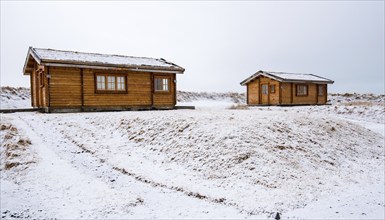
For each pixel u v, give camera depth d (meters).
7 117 12.86
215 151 7.73
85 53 19.03
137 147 9.16
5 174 7.43
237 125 9.11
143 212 5.27
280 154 7.69
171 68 19.42
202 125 9.41
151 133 9.77
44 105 16.30
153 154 8.48
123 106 17.98
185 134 9.05
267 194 5.80
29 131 10.56
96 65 16.58
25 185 6.64
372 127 15.31
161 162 7.93
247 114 11.31
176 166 7.57
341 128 11.58
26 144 9.02
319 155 8.40
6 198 6.02
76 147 9.29
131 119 11.27
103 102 17.23
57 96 15.70
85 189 6.35
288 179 6.51
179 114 11.26
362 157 9.30
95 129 11.05
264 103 29.94
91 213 5.24
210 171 7.02
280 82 27.78
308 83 29.73
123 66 17.47
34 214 5.31
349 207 5.45
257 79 30.55
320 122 11.37
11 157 8.05
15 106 25.58
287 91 28.36
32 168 7.51
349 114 20.03
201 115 10.79
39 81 17.61
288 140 8.75
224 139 8.16
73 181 6.79
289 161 7.43
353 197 5.98
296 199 5.66
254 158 7.21
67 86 16.05
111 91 17.53
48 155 8.48
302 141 8.98
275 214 4.98
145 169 7.50
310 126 10.55
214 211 5.26
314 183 6.56
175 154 8.16
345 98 39.06
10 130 10.16
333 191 6.25
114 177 7.12
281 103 27.78
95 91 16.92
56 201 5.82
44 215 5.26
